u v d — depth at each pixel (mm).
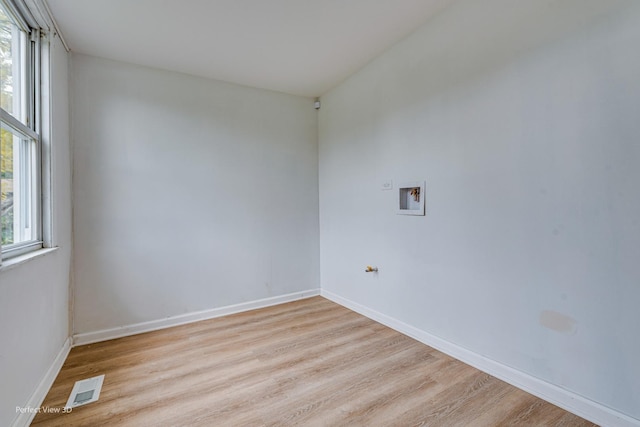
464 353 2084
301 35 2379
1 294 1262
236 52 2600
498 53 1838
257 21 2184
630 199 1362
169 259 2838
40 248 1869
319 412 1598
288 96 3523
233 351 2295
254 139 3299
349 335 2566
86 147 2502
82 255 2482
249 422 1531
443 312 2232
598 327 1472
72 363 2127
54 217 1972
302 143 3623
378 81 2766
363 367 2043
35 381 1626
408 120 2469
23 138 1742
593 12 1453
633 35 1338
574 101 1526
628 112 1358
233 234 3174
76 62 2482
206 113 3031
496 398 1695
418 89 2369
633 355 1370
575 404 1551
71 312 2416
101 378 1933
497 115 1851
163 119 2822
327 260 3633
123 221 2645
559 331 1608
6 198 1531
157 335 2619
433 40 2234
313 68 2938
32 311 1589
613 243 1416
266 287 3385
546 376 1663
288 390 1795
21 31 1765
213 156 3059
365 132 2959
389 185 2678
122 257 2639
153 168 2771
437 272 2266
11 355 1346
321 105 3656
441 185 2211
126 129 2662
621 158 1383
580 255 1523
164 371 2016
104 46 2422
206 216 3021
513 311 1802
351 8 2074
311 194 3697
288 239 3529
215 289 3070
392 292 2693
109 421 1539
